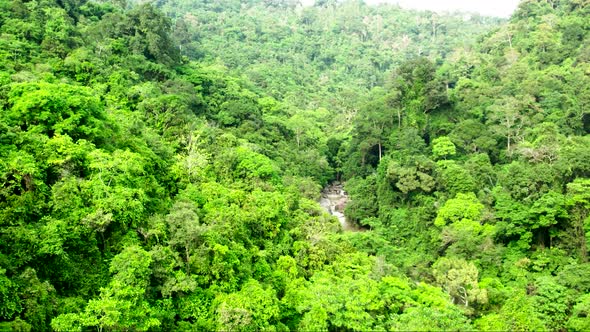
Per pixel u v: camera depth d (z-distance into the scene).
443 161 81.62
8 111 46.72
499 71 117.69
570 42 111.06
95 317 32.31
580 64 101.81
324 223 67.00
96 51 94.56
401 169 79.75
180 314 38.62
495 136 90.75
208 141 76.06
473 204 68.12
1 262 32.09
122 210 40.50
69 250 37.50
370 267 53.81
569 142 74.81
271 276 47.78
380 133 100.75
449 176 75.38
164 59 108.69
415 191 78.88
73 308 33.38
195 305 39.00
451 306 43.06
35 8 94.44
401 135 96.25
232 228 48.88
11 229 34.31
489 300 48.88
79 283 36.41
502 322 42.69
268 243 54.41
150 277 38.41
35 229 35.41
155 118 75.75
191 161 61.41
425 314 40.34
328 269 52.81
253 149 84.38
